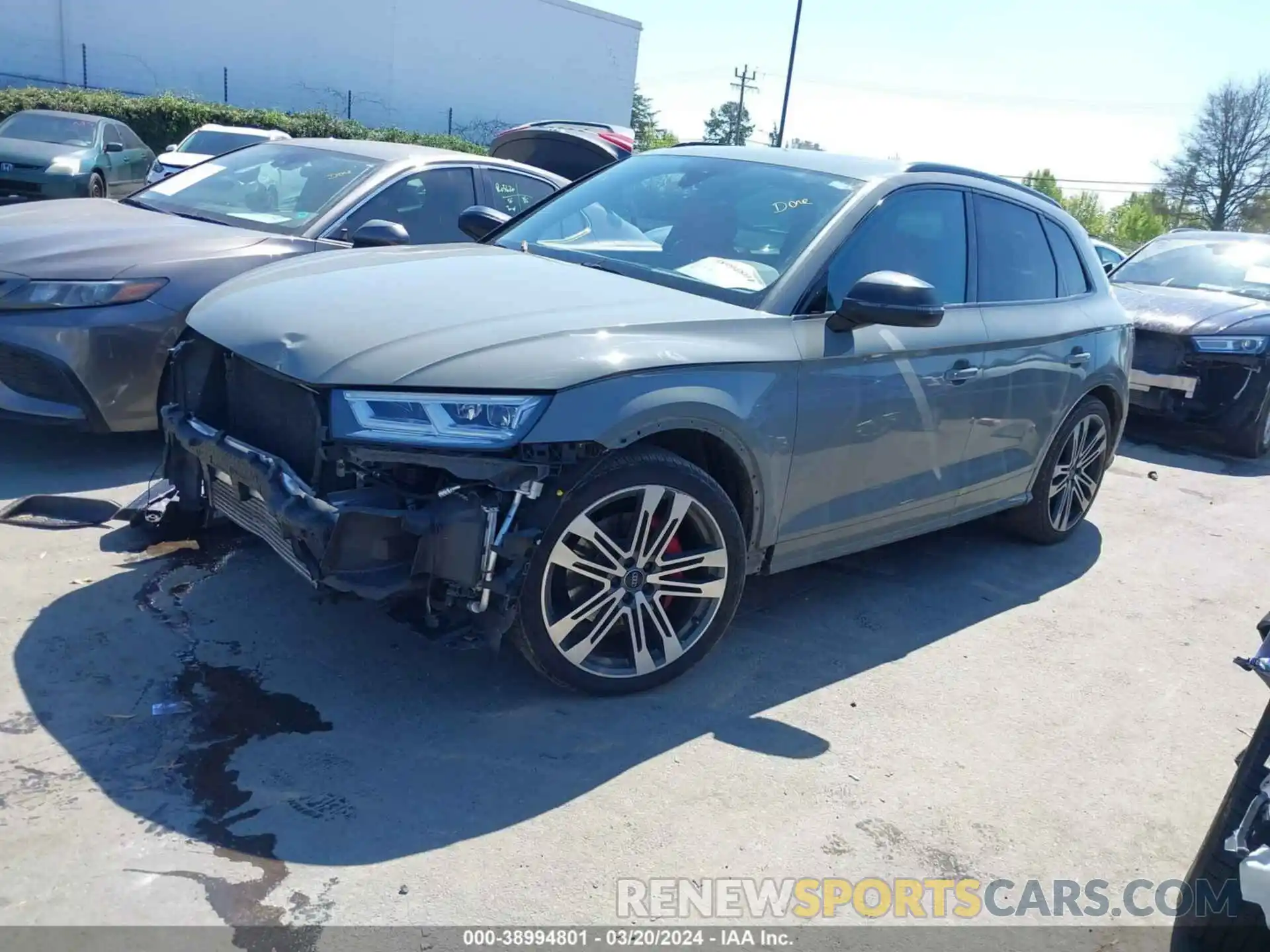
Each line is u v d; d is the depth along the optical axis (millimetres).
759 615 4430
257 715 3256
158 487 4387
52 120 16094
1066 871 3012
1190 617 5000
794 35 32312
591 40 36156
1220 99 58906
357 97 31344
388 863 2693
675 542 3637
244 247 5371
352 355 3154
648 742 3361
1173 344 8359
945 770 3438
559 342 3246
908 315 3666
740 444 3578
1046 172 58469
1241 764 2549
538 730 3344
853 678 3975
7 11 25500
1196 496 7211
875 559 5273
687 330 3525
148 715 3197
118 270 4918
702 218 4301
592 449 3229
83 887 2502
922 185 4496
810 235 4043
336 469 3143
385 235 4984
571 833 2889
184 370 3789
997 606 4859
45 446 5371
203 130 16094
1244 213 59094
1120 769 3584
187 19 27953
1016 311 4852
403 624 3789
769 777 3258
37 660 3406
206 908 2482
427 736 3250
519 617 3266
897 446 4230
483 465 3053
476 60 33469
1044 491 5438
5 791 2801
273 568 4203
